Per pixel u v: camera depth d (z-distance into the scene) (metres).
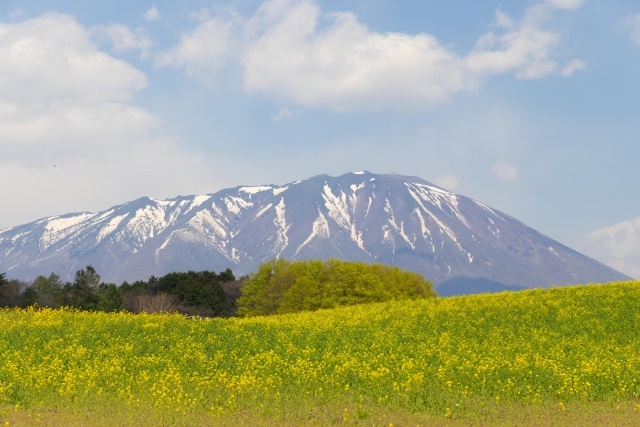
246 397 24.36
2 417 20.61
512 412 22.06
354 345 36.25
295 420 20.97
